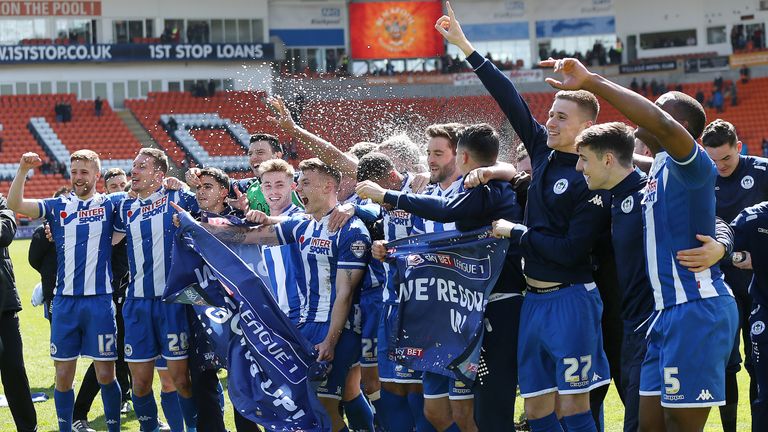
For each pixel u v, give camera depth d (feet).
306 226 18.86
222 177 21.43
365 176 19.22
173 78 130.00
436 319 16.79
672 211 13.99
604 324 17.63
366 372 19.88
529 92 127.54
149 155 21.94
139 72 129.18
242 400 18.01
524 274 15.84
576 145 14.96
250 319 18.19
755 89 131.85
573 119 15.25
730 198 20.59
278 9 139.44
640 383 14.69
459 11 143.43
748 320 20.13
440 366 16.67
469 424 17.34
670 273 14.06
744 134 126.82
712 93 132.46
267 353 18.07
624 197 14.96
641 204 14.65
